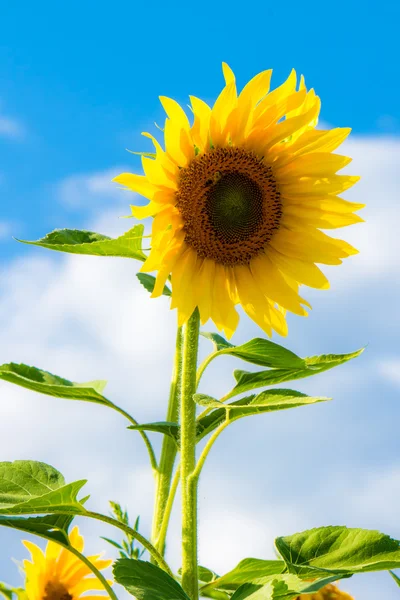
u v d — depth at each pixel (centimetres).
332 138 139
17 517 127
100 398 139
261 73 136
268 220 141
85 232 145
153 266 133
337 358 138
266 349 134
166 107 133
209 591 140
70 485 125
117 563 122
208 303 138
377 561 130
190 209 138
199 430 139
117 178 132
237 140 139
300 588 127
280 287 142
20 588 129
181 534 131
